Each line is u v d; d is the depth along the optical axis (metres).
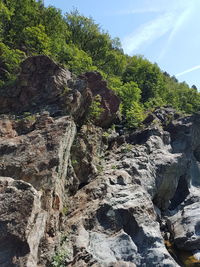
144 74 52.78
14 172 14.38
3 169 14.34
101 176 19.80
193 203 24.16
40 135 16.62
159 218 21.64
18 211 11.14
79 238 14.34
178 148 28.58
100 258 13.67
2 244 10.38
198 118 31.59
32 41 29.70
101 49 48.22
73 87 20.81
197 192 26.05
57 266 12.38
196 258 17.12
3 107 19.73
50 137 16.42
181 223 19.98
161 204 23.70
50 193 14.06
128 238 14.98
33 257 10.77
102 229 15.64
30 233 10.88
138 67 53.22
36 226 11.56
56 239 13.52
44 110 19.12
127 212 16.39
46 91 20.30
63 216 15.56
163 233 20.06
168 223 21.02
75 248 13.70
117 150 24.59
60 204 15.12
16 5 34.66
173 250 18.05
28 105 19.80
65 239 14.18
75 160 19.12
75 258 13.19
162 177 23.19
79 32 48.00
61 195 15.79
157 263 13.88
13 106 19.81
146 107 42.25
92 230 15.42
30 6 37.28
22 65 21.20
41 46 29.47
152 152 25.09
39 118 18.22
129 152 23.81
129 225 16.09
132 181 20.33
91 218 15.79
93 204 16.88
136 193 18.14
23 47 29.28
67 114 19.12
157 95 50.72
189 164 26.80
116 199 17.27
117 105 26.03
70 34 45.56
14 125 17.75
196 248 17.72
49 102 19.83
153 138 26.38
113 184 18.95
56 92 20.06
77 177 19.20
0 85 21.03
